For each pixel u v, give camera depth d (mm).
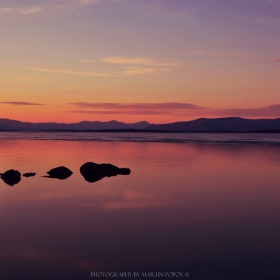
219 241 9625
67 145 60594
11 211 12945
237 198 15320
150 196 15789
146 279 7422
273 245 9297
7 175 21422
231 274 7629
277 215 12406
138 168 26453
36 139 89000
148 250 8984
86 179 21094
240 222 11484
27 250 8977
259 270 7797
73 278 7469
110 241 9648
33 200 14945
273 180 20391
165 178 21297
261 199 15117
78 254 8727
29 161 32281
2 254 8719
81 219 11828
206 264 8133
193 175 22547
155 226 11023
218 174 22969
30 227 10898
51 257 8539
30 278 7441
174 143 70312
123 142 74500
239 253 8758
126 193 16531
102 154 40969
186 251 8914
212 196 15766
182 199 15125
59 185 18953
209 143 70688
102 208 13445
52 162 31500
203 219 11852
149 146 58625
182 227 10930
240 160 32812
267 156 37531
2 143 66062
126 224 11250
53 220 11703
